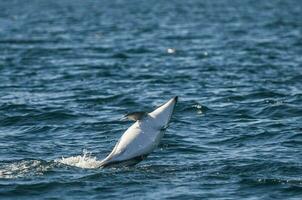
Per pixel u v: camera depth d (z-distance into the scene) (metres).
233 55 130.25
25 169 52.84
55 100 82.44
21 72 108.81
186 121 70.19
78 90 90.06
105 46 150.50
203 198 46.09
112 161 51.59
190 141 62.12
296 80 96.62
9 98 84.06
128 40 165.75
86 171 52.00
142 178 50.28
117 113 75.12
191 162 55.22
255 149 59.16
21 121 71.06
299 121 69.56
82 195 46.81
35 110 75.38
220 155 57.41
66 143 62.31
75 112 74.94
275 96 83.19
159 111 52.28
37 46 151.88
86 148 60.59
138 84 95.25
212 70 109.00
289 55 129.12
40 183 49.00
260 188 48.03
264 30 190.75
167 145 60.53
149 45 152.62
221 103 79.69
